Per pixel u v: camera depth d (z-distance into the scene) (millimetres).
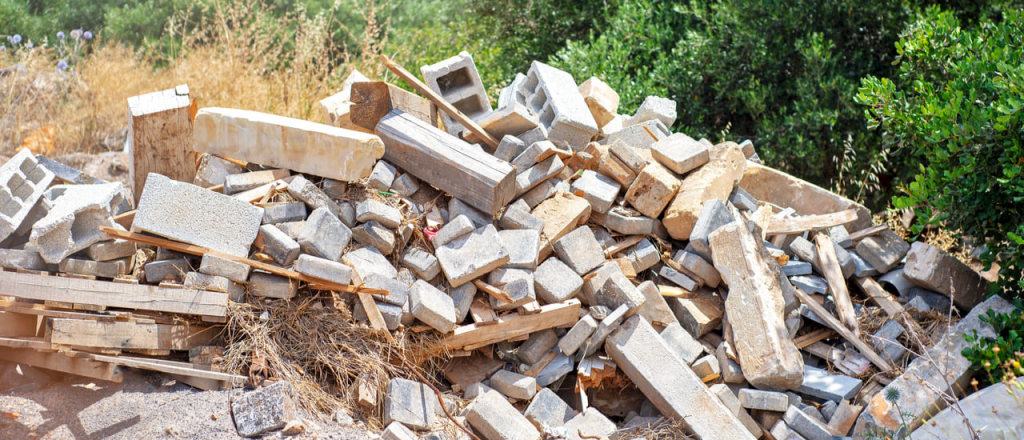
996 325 4012
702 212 4586
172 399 3521
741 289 4230
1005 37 4602
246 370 3670
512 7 10555
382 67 8797
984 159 4191
